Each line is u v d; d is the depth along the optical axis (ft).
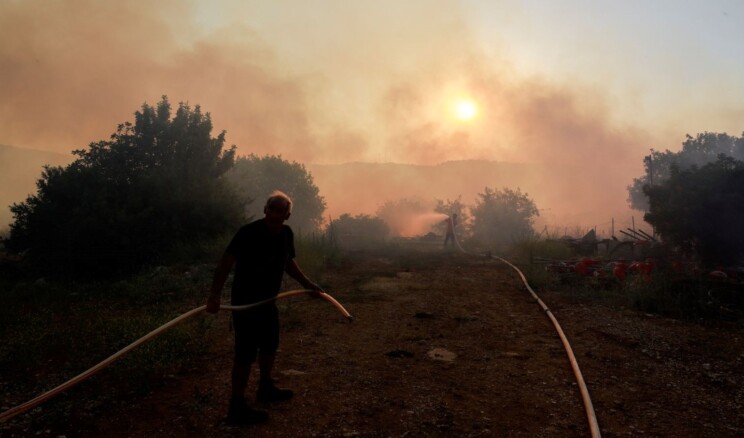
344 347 18.84
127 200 42.65
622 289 30.35
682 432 11.59
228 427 11.73
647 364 16.87
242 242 12.13
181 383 14.78
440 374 15.83
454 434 11.56
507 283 35.53
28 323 21.71
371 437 11.34
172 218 43.57
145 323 20.75
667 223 41.52
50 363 16.57
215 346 18.61
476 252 62.95
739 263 38.65
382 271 41.93
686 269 36.60
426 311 25.53
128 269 39.22
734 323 22.86
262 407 12.93
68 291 31.01
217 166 53.26
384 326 22.29
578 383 14.75
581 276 35.53
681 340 20.01
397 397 13.84
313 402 13.34
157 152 49.88
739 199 37.99
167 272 35.78
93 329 20.58
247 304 12.09
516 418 12.46
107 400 13.39
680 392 14.24
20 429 11.55
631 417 12.46
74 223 38.63
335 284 34.24
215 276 11.93
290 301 27.48
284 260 12.77
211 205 46.57
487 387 14.67
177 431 11.52
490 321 23.38
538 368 16.42
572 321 23.31
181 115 52.29
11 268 40.52
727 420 12.28
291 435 11.38
